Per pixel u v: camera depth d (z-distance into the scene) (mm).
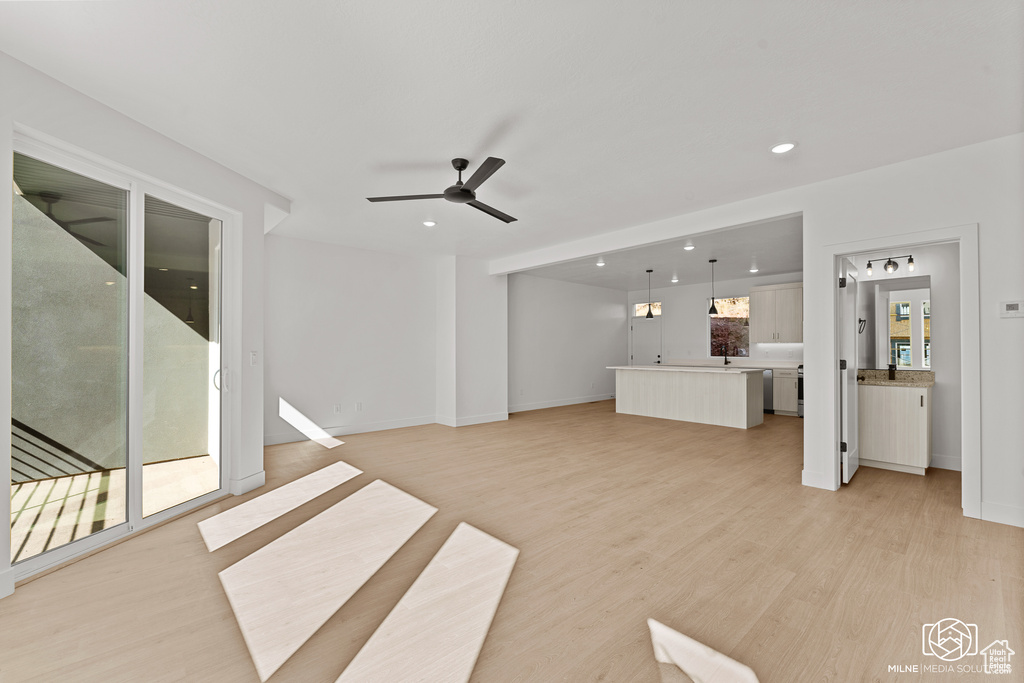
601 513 2971
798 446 4984
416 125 2600
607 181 3447
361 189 3645
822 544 2475
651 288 9625
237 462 3334
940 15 1708
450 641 1666
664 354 9422
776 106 2389
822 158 3020
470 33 1830
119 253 2568
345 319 5719
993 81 2145
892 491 3373
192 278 3047
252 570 2209
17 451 2102
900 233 3068
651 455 4586
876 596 1958
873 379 4180
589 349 9266
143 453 2691
